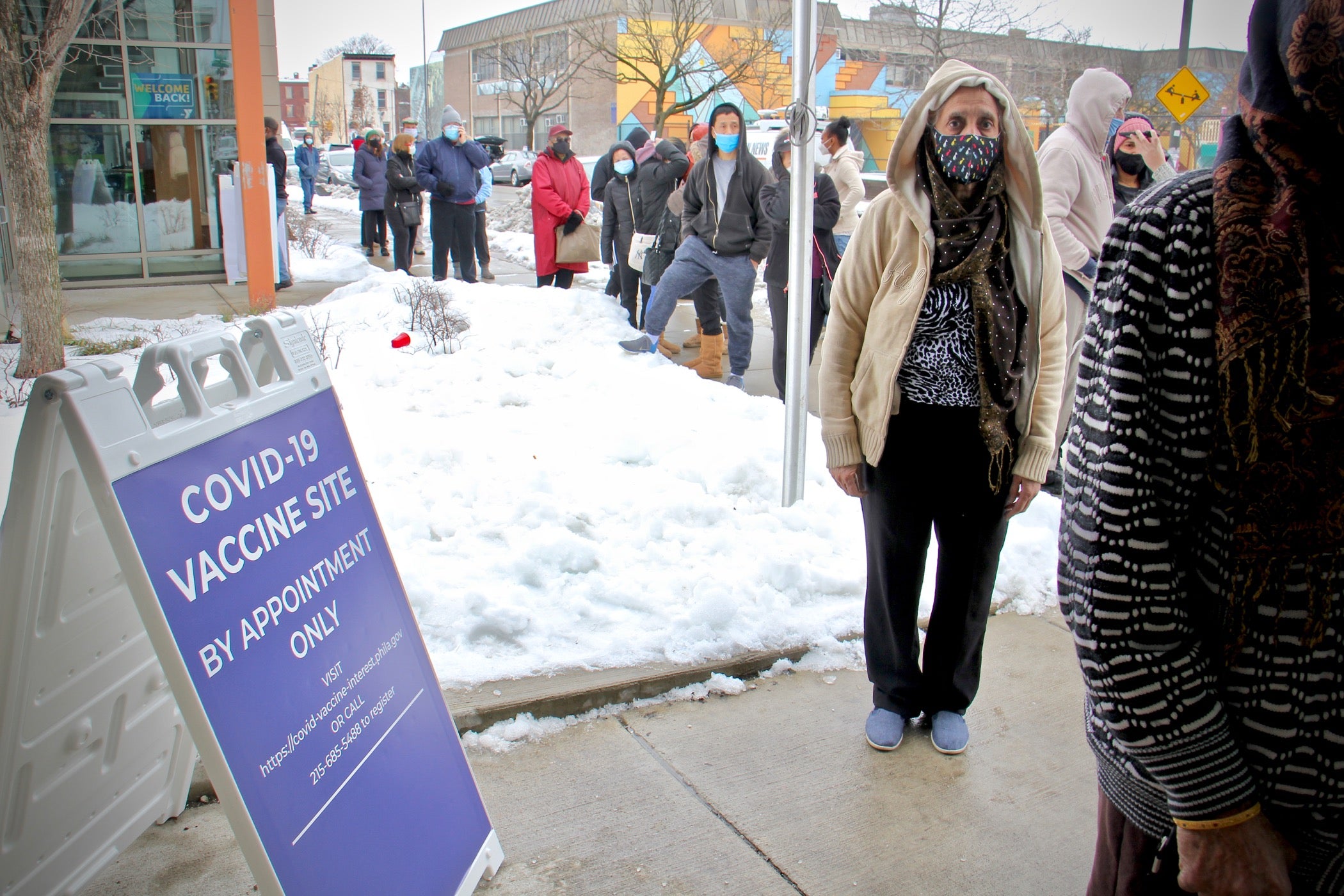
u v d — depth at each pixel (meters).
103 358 1.64
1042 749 2.97
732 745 2.95
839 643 3.51
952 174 2.51
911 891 2.38
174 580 1.61
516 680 3.11
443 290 8.91
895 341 2.58
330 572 2.00
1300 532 1.11
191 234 12.55
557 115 54.94
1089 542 1.18
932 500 2.73
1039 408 2.71
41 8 10.96
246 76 10.27
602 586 3.68
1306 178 1.06
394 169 12.63
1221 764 1.14
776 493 4.78
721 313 8.27
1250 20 1.13
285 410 2.00
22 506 1.59
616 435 5.38
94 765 2.03
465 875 2.21
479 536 4.08
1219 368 1.10
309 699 1.85
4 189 8.52
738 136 6.74
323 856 1.79
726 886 2.37
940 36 26.64
